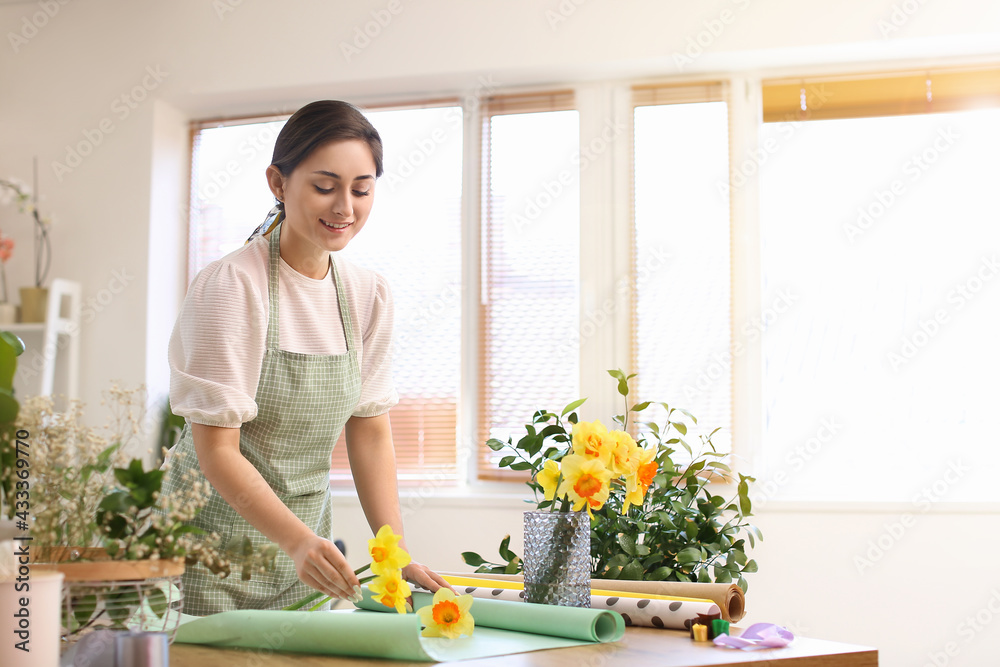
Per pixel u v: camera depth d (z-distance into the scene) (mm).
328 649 914
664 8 2996
